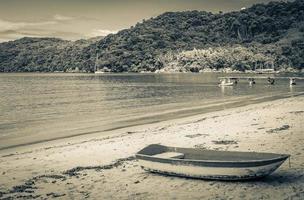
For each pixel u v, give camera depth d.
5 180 15.70
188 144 21.92
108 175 15.64
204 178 14.08
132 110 49.66
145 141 23.86
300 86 106.62
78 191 13.60
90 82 169.88
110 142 24.28
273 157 13.82
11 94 88.44
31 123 38.97
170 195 12.60
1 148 24.84
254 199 11.69
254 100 59.22
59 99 72.75
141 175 15.40
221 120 32.31
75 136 29.33
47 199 12.83
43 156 20.59
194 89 103.50
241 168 13.29
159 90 101.06
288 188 12.55
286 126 26.02
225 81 130.50
